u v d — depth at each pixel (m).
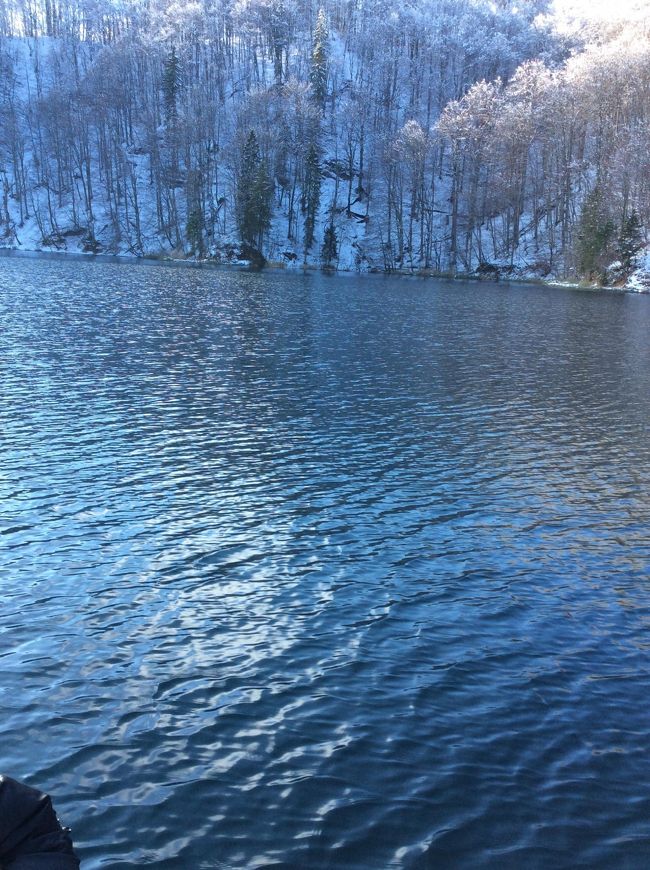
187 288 78.31
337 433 24.38
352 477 20.03
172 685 10.41
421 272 135.75
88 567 14.09
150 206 161.12
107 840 7.54
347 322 55.12
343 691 10.38
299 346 42.47
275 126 159.38
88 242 151.62
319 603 13.06
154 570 14.08
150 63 191.75
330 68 192.62
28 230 157.38
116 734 9.29
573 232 126.19
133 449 21.59
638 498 19.17
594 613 13.09
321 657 11.28
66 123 169.88
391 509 17.83
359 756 8.97
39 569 13.93
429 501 18.45
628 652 11.81
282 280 100.62
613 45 142.38
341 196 158.25
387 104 182.88
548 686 10.72
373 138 170.62
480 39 191.62
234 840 7.59
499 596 13.59
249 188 136.38
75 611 12.45
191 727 9.47
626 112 135.38
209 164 155.88
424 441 23.78
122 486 18.53
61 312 51.59
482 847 7.57
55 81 194.38
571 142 135.75
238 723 9.57
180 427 24.20
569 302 83.50
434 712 9.95
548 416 27.70
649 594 13.92
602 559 15.44
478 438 24.42
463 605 13.20
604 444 24.12
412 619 12.62
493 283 119.06
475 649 11.71
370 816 7.97
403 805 8.16
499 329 54.66
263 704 10.01
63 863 2.95
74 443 21.86
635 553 15.79
